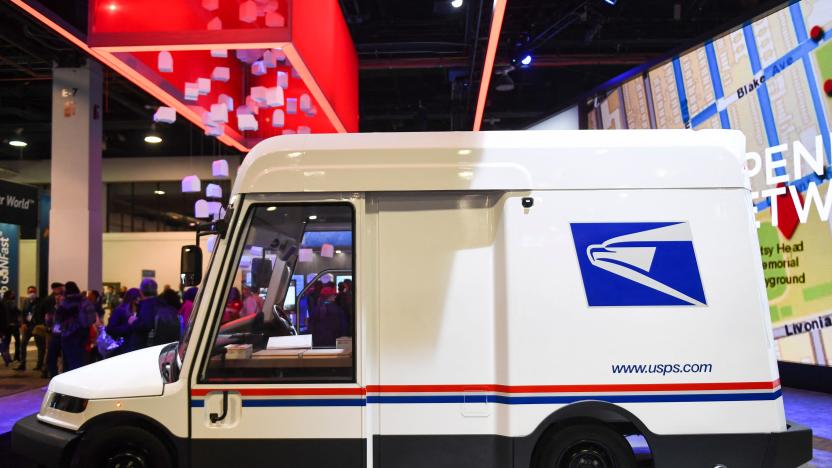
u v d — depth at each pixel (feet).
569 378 11.59
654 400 11.62
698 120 26.63
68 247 36.91
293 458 11.56
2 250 41.27
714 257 11.91
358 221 11.96
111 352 24.56
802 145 21.88
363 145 12.14
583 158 12.05
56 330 27.45
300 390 11.58
